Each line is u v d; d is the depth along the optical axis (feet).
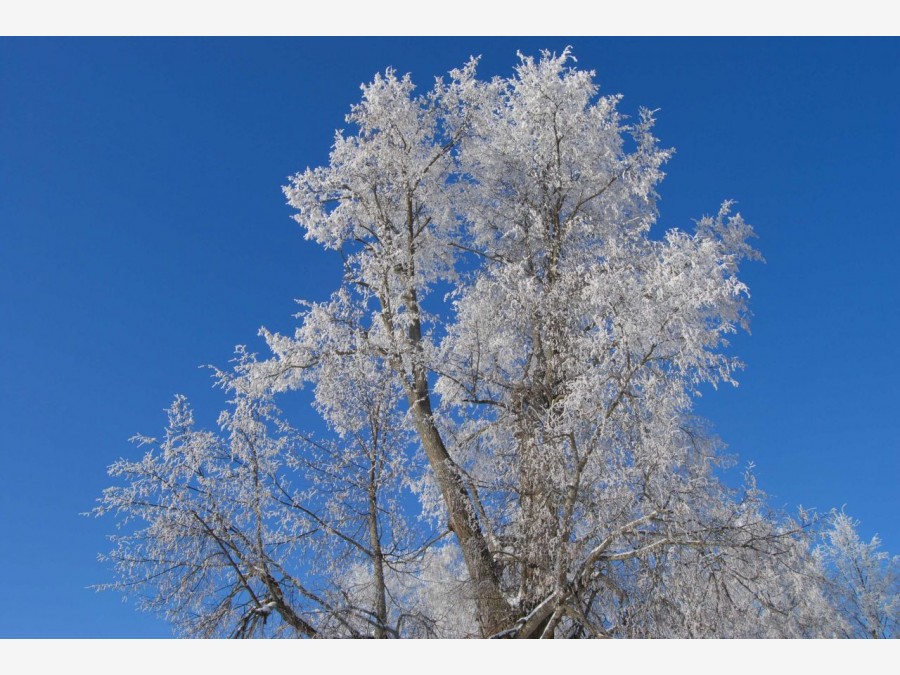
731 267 35.42
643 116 39.86
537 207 40.68
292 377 39.68
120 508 30.78
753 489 30.53
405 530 33.58
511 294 35.58
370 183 42.68
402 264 42.75
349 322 39.91
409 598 36.04
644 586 28.94
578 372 32.32
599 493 29.86
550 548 29.32
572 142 39.81
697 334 30.04
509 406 36.06
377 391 35.58
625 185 40.09
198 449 32.22
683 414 36.52
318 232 41.47
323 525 32.17
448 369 37.83
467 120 44.14
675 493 29.27
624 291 31.50
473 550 33.94
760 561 30.27
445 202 44.37
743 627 29.48
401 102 42.80
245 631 30.32
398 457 34.27
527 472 32.04
